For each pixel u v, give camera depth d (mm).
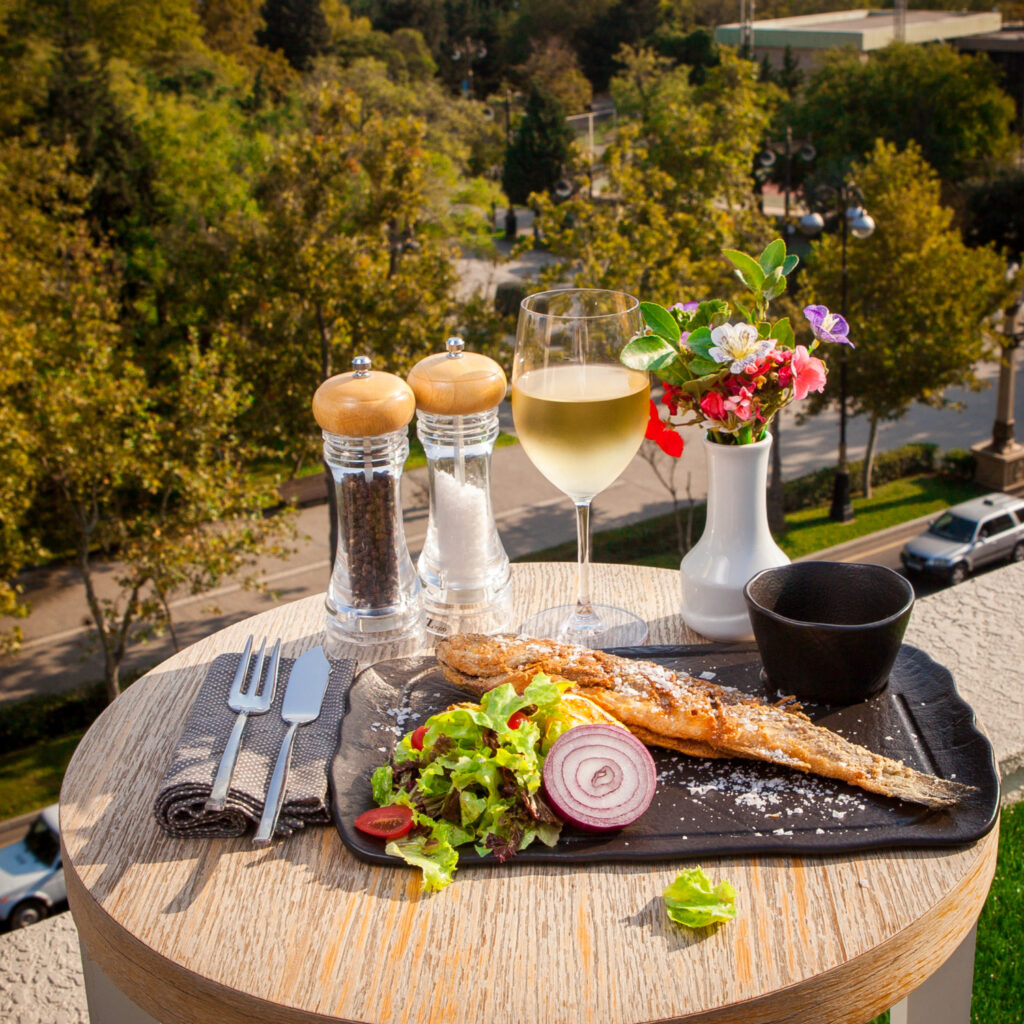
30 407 9836
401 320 11656
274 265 11586
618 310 1385
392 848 987
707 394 1321
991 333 15273
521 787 999
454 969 866
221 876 987
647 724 1125
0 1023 1663
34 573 14367
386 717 1227
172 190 21031
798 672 1189
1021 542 12359
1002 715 2135
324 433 1366
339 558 1438
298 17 41375
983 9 47094
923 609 2535
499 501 15680
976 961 1954
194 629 13055
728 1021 826
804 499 15297
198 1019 885
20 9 28188
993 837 1015
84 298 12867
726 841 990
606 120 44219
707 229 13633
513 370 1403
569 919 917
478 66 49312
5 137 22922
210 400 10242
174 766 1070
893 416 15141
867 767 1055
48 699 10766
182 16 32375
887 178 14656
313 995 844
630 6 48938
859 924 896
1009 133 31547
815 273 14602
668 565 13164
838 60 32094
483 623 1512
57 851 6809
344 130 11766
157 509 11406
